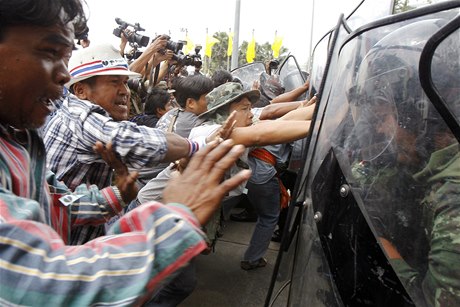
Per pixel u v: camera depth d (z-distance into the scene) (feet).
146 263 1.81
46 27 2.38
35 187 2.80
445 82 2.79
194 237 1.93
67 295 1.65
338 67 4.29
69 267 1.72
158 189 6.37
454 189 2.80
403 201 3.08
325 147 4.10
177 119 8.44
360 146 3.51
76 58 5.67
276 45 56.95
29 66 2.38
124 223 2.06
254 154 10.19
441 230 2.82
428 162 2.95
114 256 1.82
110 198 4.26
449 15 2.97
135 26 13.97
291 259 5.42
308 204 4.29
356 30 3.83
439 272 2.81
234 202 9.60
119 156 4.33
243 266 11.07
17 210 1.89
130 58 13.91
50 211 3.07
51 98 2.63
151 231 1.89
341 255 3.45
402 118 3.14
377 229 3.19
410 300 2.92
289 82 13.42
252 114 7.70
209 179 2.33
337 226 3.55
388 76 3.33
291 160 9.71
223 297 9.63
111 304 1.71
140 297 1.75
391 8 5.46
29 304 1.61
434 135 2.92
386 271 3.09
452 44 2.80
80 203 4.14
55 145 4.91
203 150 2.47
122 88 5.83
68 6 2.47
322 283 3.69
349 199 3.46
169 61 14.11
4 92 2.38
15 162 2.45
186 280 7.07
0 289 1.61
